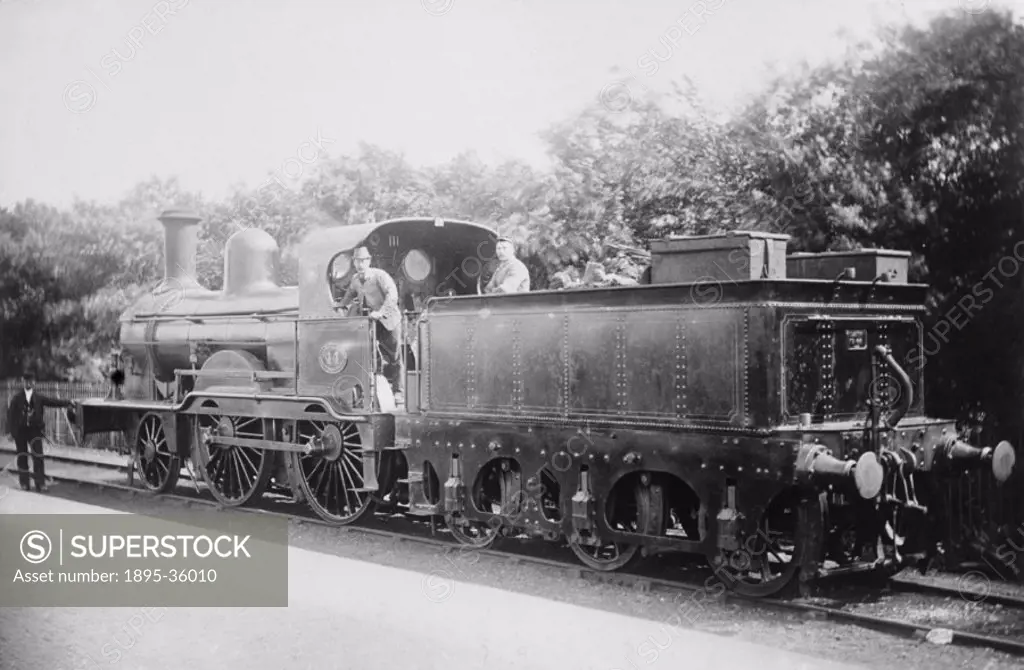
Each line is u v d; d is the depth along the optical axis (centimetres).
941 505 808
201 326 1264
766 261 768
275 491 1298
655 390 765
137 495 1300
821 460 682
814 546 713
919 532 794
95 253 1554
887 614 710
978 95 937
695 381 740
